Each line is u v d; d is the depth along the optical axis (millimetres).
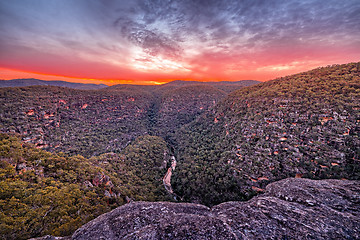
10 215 14172
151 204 9602
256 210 8430
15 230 12977
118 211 8984
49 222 15258
